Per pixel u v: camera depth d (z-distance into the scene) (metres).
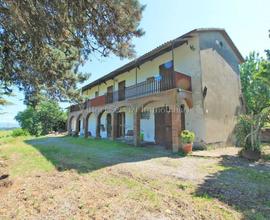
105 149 10.78
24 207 3.69
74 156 8.72
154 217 3.22
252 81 18.08
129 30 4.80
